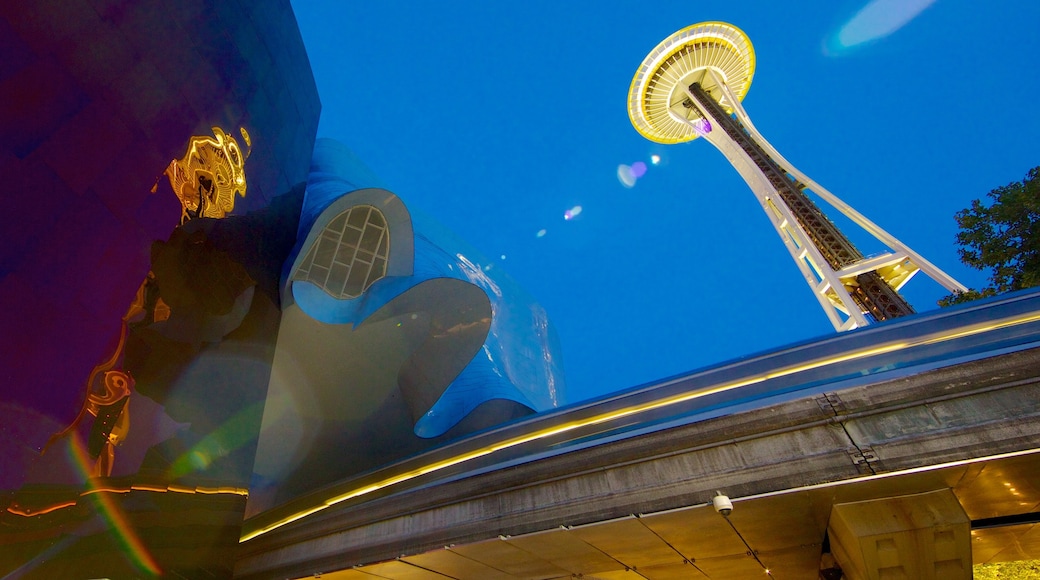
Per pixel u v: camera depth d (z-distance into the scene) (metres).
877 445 10.16
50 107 10.57
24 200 9.87
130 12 13.12
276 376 26.44
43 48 10.51
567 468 12.76
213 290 16.69
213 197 16.83
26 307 9.74
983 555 13.70
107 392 11.70
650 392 14.07
